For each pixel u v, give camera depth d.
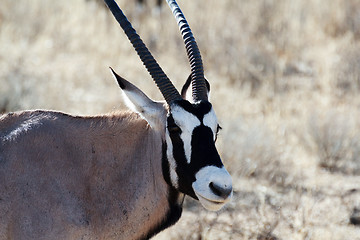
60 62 46.28
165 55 49.44
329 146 33.03
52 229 16.59
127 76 43.59
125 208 17.64
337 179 31.20
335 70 45.91
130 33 17.62
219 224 25.08
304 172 31.81
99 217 17.41
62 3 55.62
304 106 40.78
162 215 18.00
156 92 38.44
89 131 17.80
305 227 24.19
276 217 25.05
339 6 56.62
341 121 35.03
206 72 46.66
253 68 46.91
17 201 16.55
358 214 26.70
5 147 16.97
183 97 18.42
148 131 17.84
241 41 51.19
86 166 17.48
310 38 53.66
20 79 38.34
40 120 17.55
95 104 37.84
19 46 48.34
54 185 16.89
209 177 16.11
